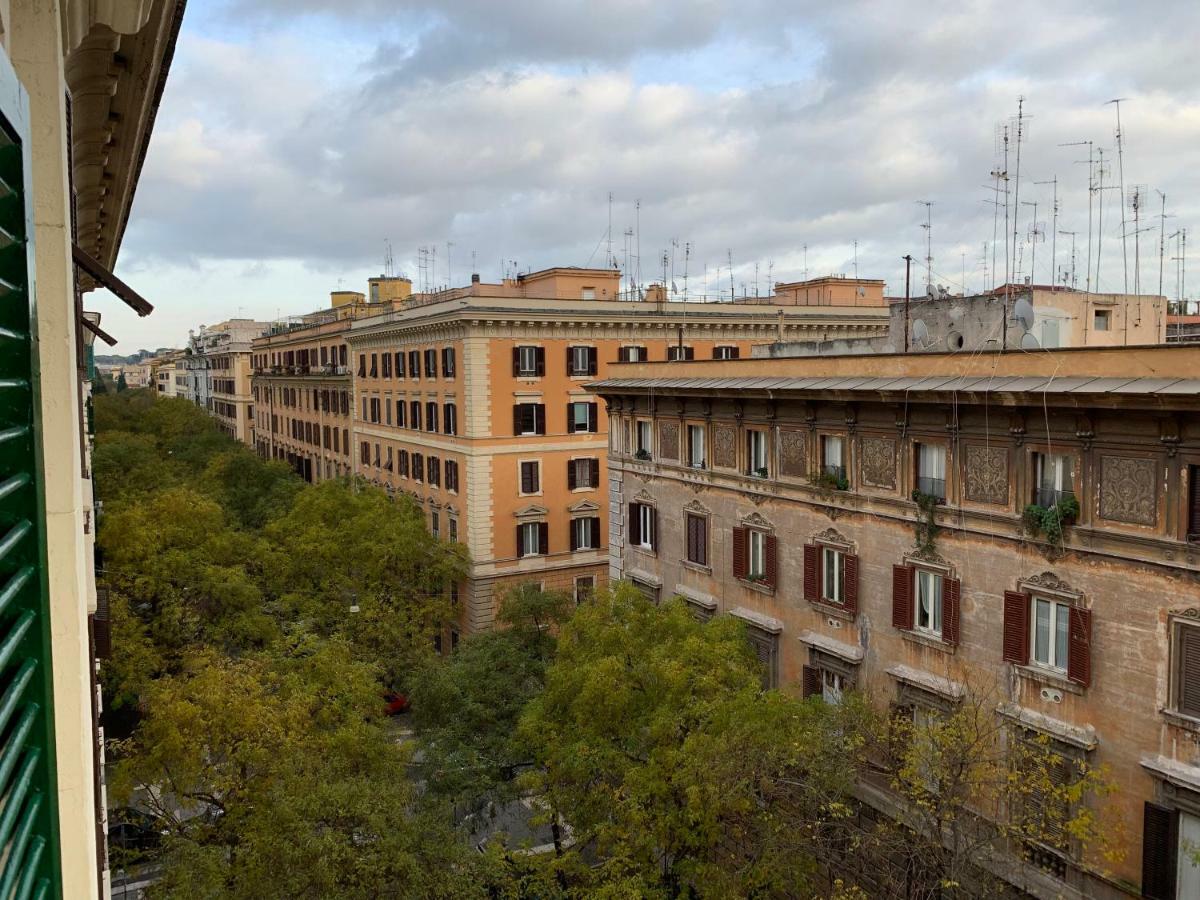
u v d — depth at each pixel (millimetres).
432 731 30047
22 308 2973
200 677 23531
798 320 55750
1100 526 18844
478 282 54188
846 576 24891
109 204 12781
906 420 22875
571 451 49250
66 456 4078
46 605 3090
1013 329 28031
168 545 36812
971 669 21625
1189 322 42281
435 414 51469
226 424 124000
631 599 25406
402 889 17734
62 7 5184
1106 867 18844
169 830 22766
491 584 47062
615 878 19250
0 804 2609
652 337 51062
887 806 22547
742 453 28703
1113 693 18734
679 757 19922
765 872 18891
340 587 41156
